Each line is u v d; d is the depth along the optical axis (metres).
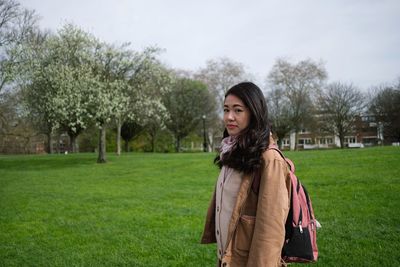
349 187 10.93
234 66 55.06
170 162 24.12
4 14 28.73
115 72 27.59
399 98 59.59
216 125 57.34
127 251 6.29
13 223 8.67
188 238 6.88
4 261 6.03
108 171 20.64
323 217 7.77
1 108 36.09
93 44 26.77
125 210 9.73
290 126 57.88
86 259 5.98
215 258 5.80
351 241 6.12
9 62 28.28
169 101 51.38
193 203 10.38
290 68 55.62
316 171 14.86
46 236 7.48
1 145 49.81
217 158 2.79
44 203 11.18
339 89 61.75
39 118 37.50
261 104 2.51
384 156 17.70
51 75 26.41
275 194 2.26
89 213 9.54
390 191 9.85
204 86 53.47
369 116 65.31
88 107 25.95
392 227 6.75
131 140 57.25
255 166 2.37
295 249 2.38
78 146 63.72
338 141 84.25
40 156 36.62
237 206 2.39
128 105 28.08
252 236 2.34
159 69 29.00
